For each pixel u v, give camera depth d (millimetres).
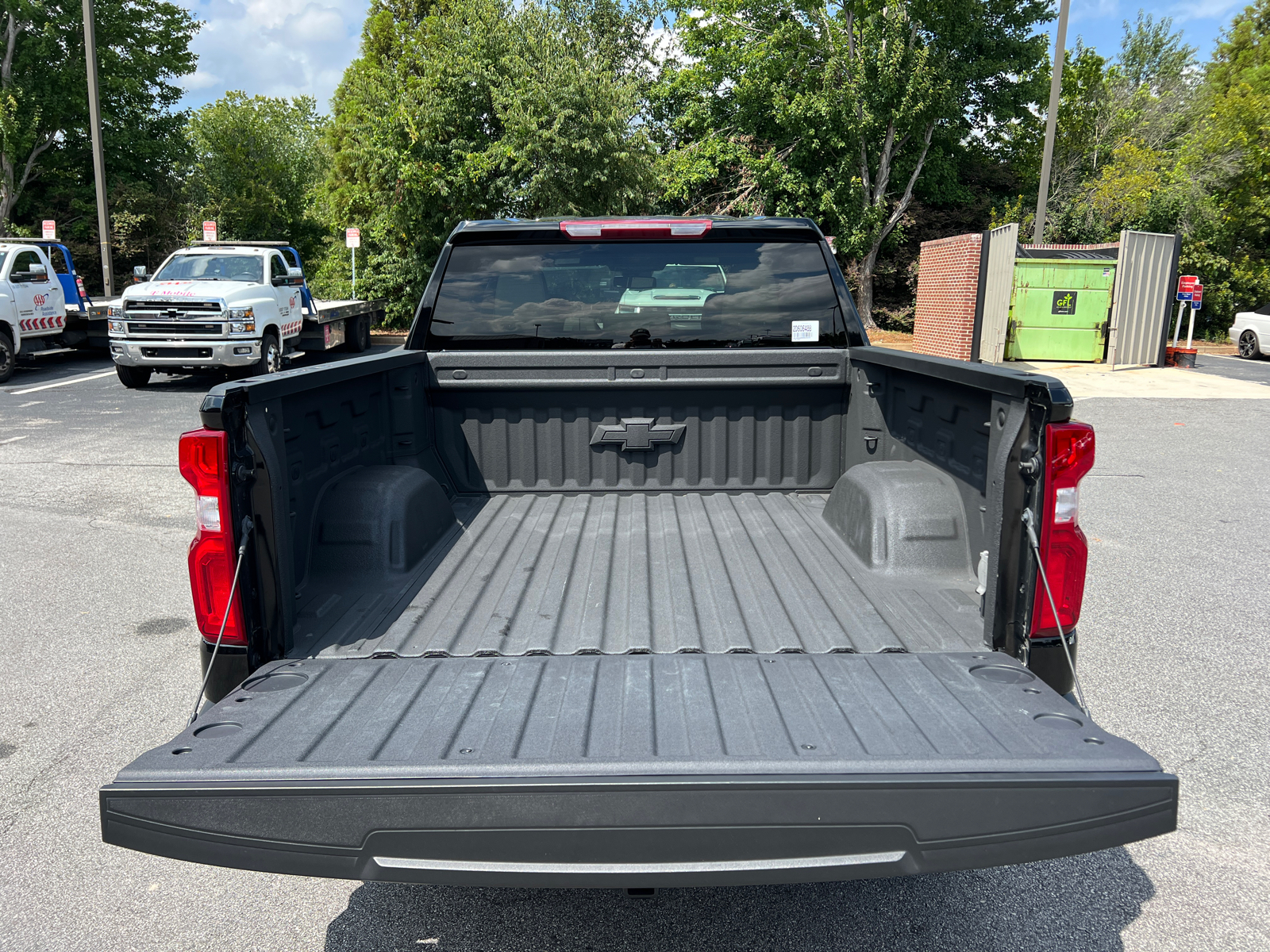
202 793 1839
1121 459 10297
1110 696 4340
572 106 22469
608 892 2951
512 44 22828
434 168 22844
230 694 2273
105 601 5609
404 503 3150
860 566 3166
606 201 23500
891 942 2680
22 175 38062
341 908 2871
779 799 1824
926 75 25828
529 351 3980
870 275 29125
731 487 4145
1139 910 2832
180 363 14453
